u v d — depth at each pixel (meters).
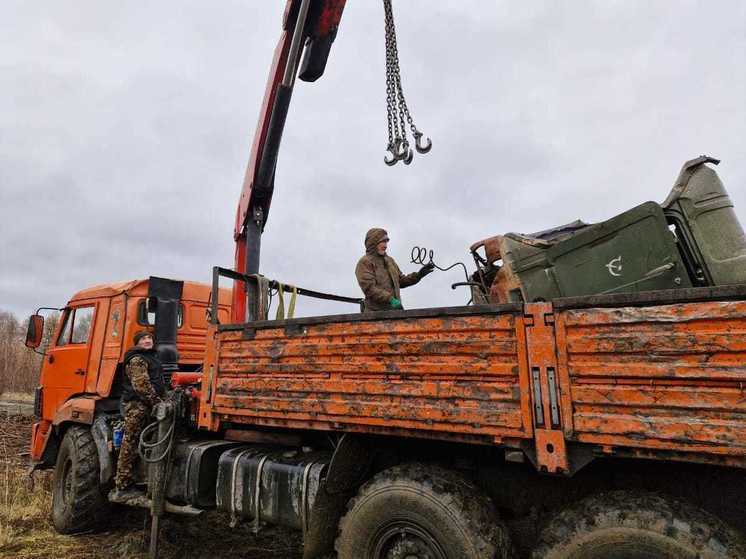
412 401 2.46
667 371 1.86
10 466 7.37
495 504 2.61
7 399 17.83
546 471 2.06
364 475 2.98
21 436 10.48
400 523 2.52
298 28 4.65
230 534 4.52
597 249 2.55
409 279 4.36
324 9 4.77
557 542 2.10
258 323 3.24
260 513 3.21
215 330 3.58
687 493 2.22
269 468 3.24
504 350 2.24
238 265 5.39
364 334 2.69
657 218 2.41
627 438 1.91
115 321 5.04
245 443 3.81
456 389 2.34
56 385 5.58
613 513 2.01
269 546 4.25
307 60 4.94
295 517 3.03
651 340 1.90
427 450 2.88
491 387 2.25
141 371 4.32
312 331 2.94
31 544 4.34
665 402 1.86
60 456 5.01
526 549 2.51
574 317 2.09
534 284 2.70
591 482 2.44
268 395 3.09
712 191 2.42
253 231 5.08
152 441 4.09
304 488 3.03
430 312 2.47
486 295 3.46
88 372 5.16
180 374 4.55
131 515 5.06
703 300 1.83
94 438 4.69
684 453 1.82
